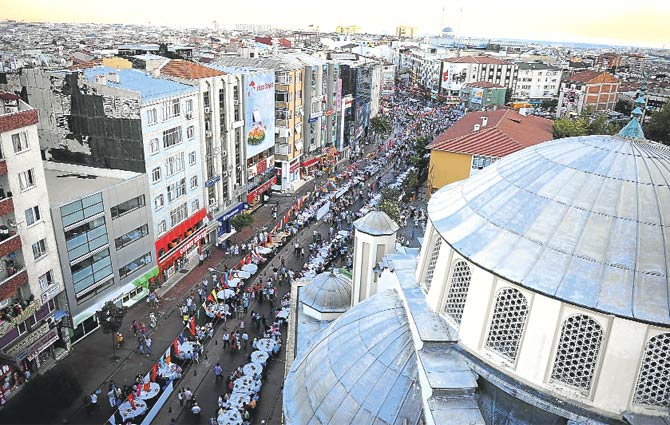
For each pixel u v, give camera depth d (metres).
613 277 16.33
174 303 48.12
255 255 55.25
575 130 78.69
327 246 58.28
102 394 35.75
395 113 148.25
